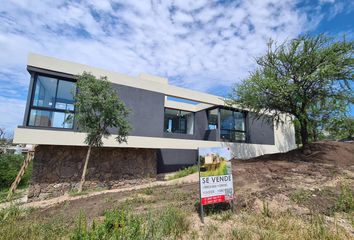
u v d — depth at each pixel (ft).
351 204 15.84
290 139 76.18
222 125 60.95
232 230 12.74
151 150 47.75
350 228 12.72
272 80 40.06
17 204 23.86
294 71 40.75
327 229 12.25
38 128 33.22
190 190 24.89
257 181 25.58
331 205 16.37
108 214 13.46
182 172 47.42
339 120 45.27
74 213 18.67
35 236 13.10
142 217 14.06
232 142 58.49
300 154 43.34
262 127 68.90
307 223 13.46
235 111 64.08
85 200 24.43
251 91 43.60
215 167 16.69
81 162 38.22
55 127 35.35
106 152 41.22
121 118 33.78
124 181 42.47
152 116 47.39
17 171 48.55
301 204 16.66
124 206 17.61
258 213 15.71
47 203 26.89
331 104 42.37
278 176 26.61
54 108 36.01
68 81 38.11
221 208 17.39
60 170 36.01
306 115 44.73
